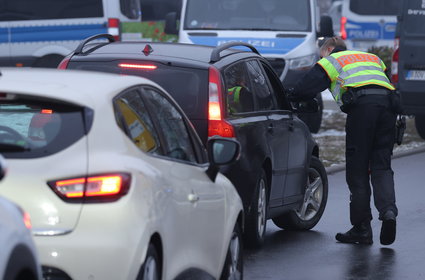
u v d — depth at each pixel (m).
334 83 24.09
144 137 14.03
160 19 61.41
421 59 45.19
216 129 20.78
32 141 12.81
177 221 13.92
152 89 15.15
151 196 13.05
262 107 23.11
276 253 22.50
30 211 12.40
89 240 12.39
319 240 24.34
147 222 12.77
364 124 23.67
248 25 45.56
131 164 12.97
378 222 27.02
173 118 15.57
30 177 12.45
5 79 13.58
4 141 12.91
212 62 21.56
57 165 12.56
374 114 23.64
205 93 21.02
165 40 55.66
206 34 45.28
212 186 15.71
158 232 13.14
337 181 34.28
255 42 45.03
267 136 22.56
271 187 23.05
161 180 13.59
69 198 12.45
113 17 54.50
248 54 23.42
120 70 21.78
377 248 23.42
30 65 54.66
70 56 22.55
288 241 24.09
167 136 14.92
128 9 55.38
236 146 15.70
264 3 46.09
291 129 24.33
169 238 13.59
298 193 25.03
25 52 54.53
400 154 41.41
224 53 22.52
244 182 21.31
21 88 13.05
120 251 12.42
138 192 12.77
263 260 21.67
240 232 17.56
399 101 23.97
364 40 77.88
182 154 15.36
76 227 12.41
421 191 32.19
